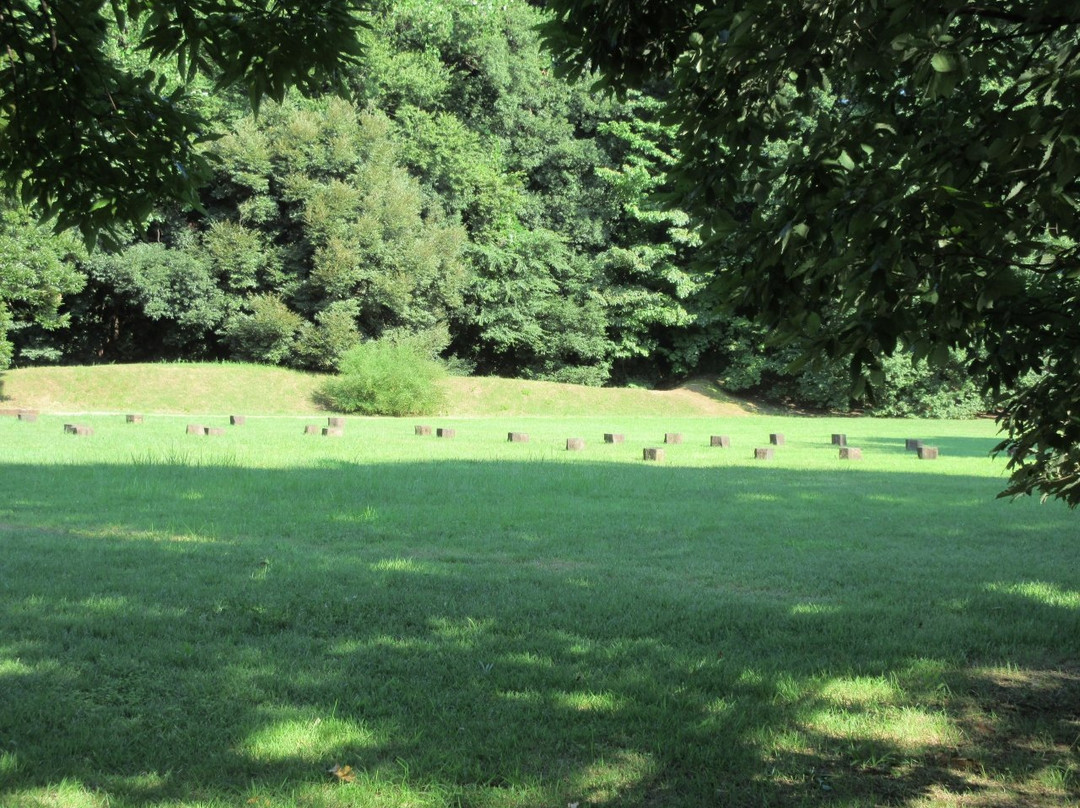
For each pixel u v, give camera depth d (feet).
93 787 12.94
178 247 126.82
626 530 34.68
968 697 17.21
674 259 153.99
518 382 133.90
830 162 10.78
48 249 99.60
